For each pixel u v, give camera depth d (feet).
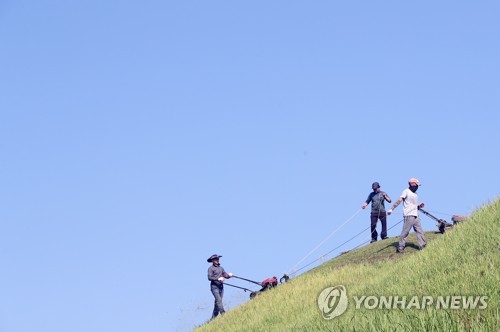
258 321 62.34
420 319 34.76
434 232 79.71
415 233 80.38
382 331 35.14
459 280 45.57
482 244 53.98
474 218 62.18
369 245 83.71
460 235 58.44
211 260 78.38
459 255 53.67
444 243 58.80
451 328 33.30
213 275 77.56
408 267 55.67
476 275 45.47
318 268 82.23
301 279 77.05
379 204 84.02
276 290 75.77
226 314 73.67
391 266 67.41
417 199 73.97
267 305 68.69
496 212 61.41
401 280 51.83
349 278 68.95
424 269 52.65
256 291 79.92
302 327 48.73
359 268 71.92
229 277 78.43
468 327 34.14
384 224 84.07
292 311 61.46
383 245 80.53
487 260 48.21
